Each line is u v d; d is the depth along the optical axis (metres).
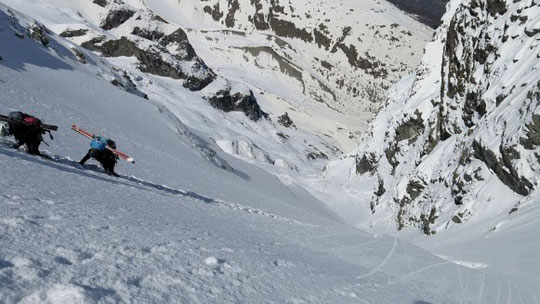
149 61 166.88
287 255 6.35
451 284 7.83
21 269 2.36
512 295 7.53
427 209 36.81
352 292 4.96
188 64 178.75
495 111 30.89
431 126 52.47
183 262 3.72
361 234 14.80
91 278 2.62
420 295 6.34
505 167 26.78
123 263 3.13
